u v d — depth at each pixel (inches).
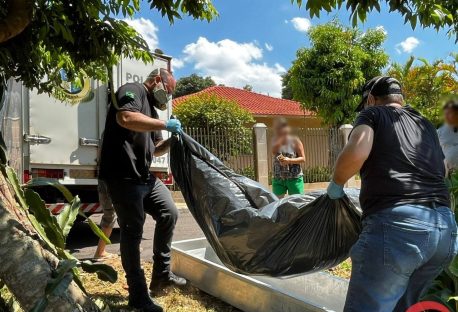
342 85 713.0
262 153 549.3
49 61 157.8
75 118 286.2
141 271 148.2
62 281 76.4
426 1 104.9
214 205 138.7
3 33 102.2
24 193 101.7
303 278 168.9
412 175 93.4
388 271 89.7
